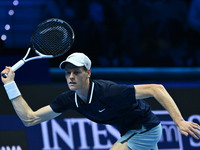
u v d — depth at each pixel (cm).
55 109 1254
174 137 1920
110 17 2942
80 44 2816
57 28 1304
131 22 2897
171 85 2042
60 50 1305
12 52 2481
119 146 1259
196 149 1925
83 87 1154
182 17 3023
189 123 1041
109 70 2572
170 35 3002
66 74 1154
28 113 1242
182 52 2961
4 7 2814
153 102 1945
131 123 1254
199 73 2661
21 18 2822
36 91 1897
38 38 1294
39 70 2105
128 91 1139
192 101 1998
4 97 1848
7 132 1809
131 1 2986
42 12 2877
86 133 1870
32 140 1822
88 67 1155
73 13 2900
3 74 1212
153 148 1340
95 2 2930
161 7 3019
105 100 1160
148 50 2945
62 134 1852
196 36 3006
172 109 1080
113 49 2855
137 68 2669
